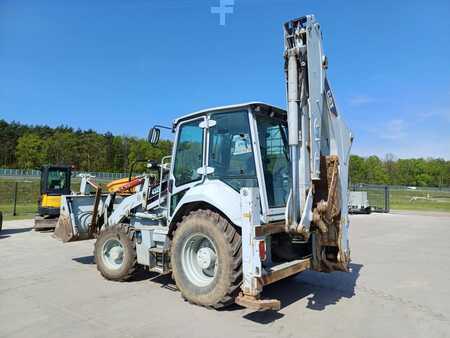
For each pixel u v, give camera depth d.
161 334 3.73
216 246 4.32
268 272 4.16
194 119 5.15
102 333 3.76
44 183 12.80
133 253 5.67
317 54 4.44
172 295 5.08
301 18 4.21
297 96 4.28
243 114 4.63
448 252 8.70
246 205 4.05
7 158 86.06
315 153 4.32
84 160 79.88
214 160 4.85
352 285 5.72
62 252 8.61
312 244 4.95
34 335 3.72
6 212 19.95
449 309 4.62
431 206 27.11
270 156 4.80
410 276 6.31
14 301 4.83
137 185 6.26
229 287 4.21
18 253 8.47
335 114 4.90
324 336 3.73
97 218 6.70
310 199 4.29
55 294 5.14
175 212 4.94
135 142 81.19
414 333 3.84
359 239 10.87
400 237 11.30
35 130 97.75
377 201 22.83
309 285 5.71
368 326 4.02
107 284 5.67
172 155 5.40
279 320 4.16
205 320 4.12
